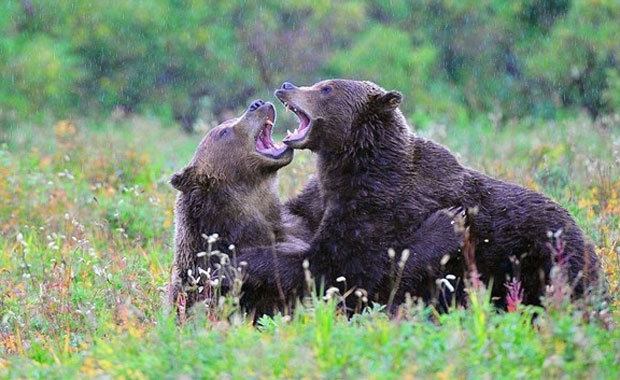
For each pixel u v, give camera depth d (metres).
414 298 11.98
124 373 9.55
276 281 12.47
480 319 9.76
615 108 32.47
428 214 12.62
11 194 19.31
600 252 14.27
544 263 12.50
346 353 9.30
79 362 10.20
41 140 27.86
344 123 13.05
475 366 9.14
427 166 12.93
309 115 13.18
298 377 9.06
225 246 13.32
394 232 12.52
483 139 25.30
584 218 16.19
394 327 9.67
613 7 34.47
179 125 34.75
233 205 13.48
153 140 29.36
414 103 34.88
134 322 11.53
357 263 12.42
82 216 18.25
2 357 11.55
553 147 22.14
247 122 13.87
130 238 17.69
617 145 19.83
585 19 34.47
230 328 10.38
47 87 35.09
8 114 33.50
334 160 13.05
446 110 34.56
